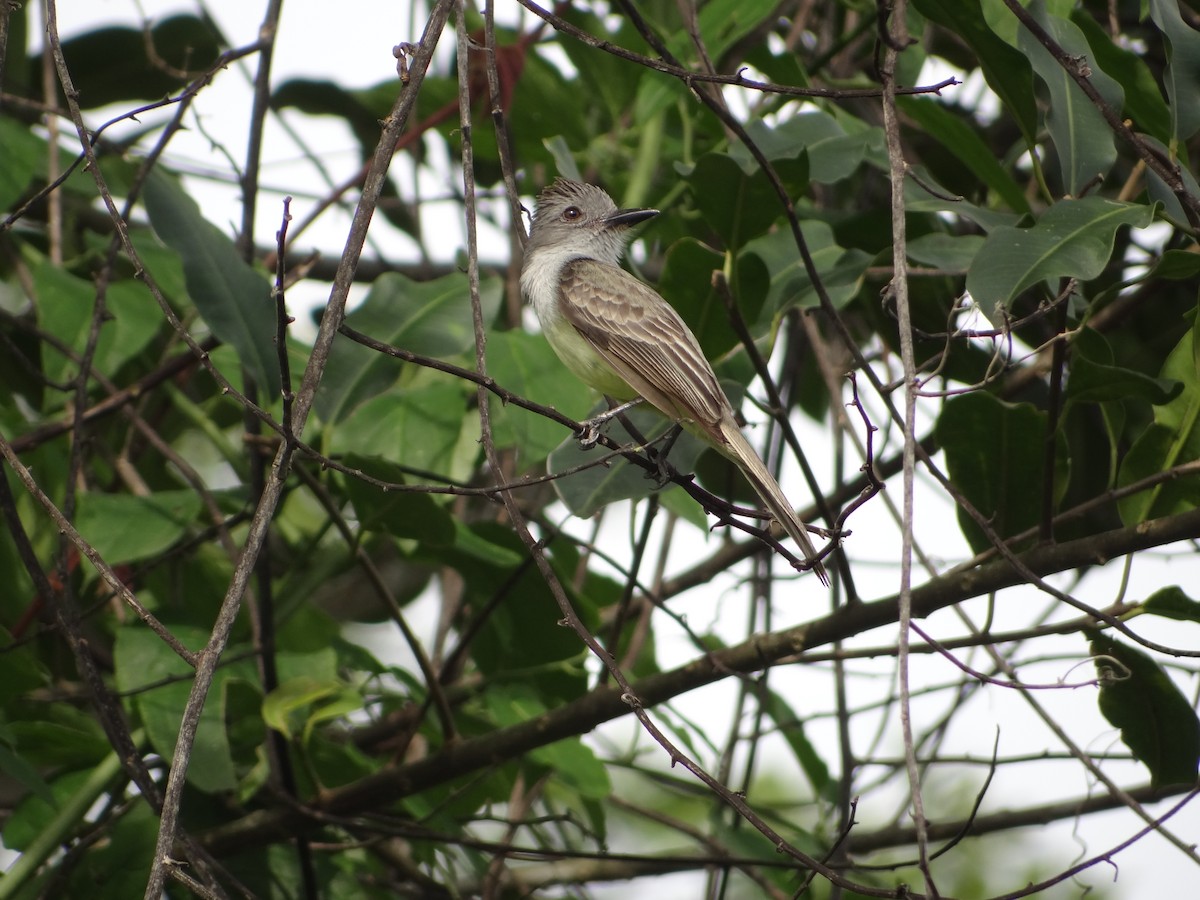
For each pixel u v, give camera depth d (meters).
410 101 6.69
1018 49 8.60
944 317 11.07
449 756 9.48
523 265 11.02
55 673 11.17
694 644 10.65
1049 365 10.89
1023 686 7.30
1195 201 7.50
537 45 13.10
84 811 9.38
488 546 10.38
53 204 11.79
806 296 9.88
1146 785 10.20
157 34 13.22
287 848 10.32
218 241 9.52
